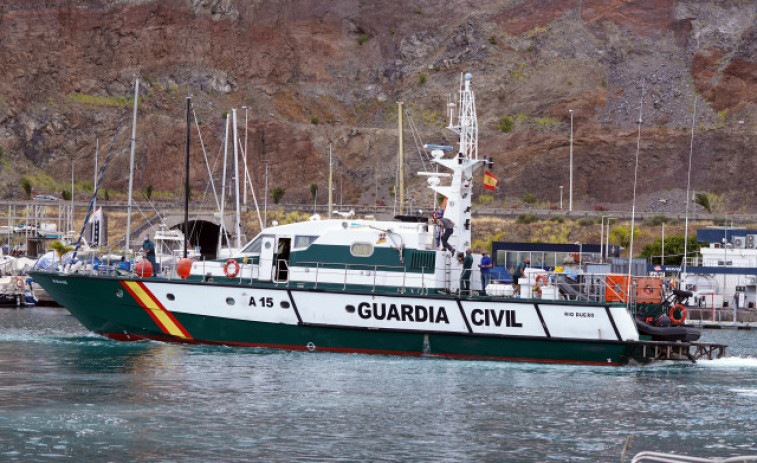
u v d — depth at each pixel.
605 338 70.81
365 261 74.00
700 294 135.00
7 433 48.44
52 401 55.81
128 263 86.56
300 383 62.75
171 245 185.25
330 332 72.88
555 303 71.12
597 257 150.38
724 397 62.09
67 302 76.12
